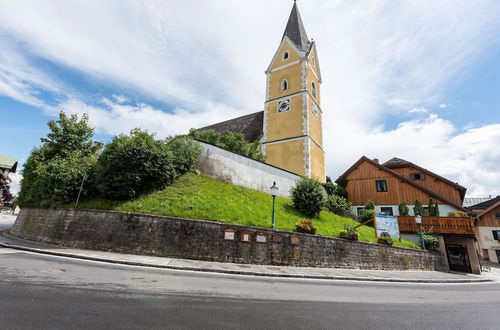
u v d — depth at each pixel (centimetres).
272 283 836
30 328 376
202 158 1852
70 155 1831
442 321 562
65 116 2027
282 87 3142
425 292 924
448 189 2689
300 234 1249
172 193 1493
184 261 1066
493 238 3328
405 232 1955
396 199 2606
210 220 1274
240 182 1866
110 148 1501
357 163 2933
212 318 467
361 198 2805
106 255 1066
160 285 677
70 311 449
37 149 1923
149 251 1148
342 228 1666
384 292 851
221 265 1050
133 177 1392
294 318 504
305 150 2712
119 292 583
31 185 1766
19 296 507
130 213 1238
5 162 3912
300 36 3384
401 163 3017
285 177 2141
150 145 1505
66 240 1295
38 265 812
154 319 440
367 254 1390
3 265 776
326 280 989
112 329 389
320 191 1758
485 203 4412
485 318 611
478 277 1605
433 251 1786
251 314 506
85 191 1469
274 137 3011
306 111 2838
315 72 3375
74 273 738
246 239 1180
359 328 477
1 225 2586
